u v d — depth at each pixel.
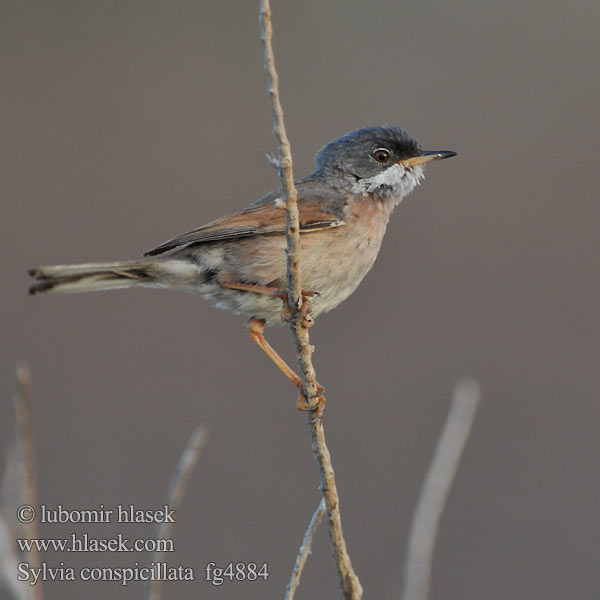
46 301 14.80
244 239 8.41
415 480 12.93
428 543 6.34
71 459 12.88
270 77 6.08
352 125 17.14
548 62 18.08
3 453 12.64
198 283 8.53
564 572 11.95
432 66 18.08
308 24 18.55
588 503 12.62
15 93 17.31
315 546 12.31
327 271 8.61
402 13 18.83
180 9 19.06
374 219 9.11
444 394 13.78
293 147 16.69
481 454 13.22
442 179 16.28
